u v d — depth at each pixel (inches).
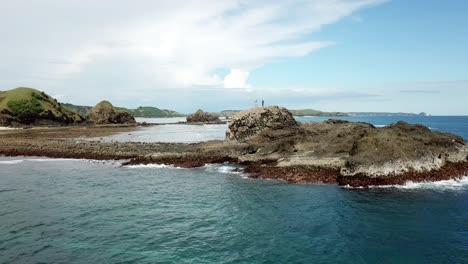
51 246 810.2
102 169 1785.2
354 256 757.3
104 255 765.3
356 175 1354.6
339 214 1021.8
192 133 4227.4
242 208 1095.0
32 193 1285.7
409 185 1326.3
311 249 791.7
